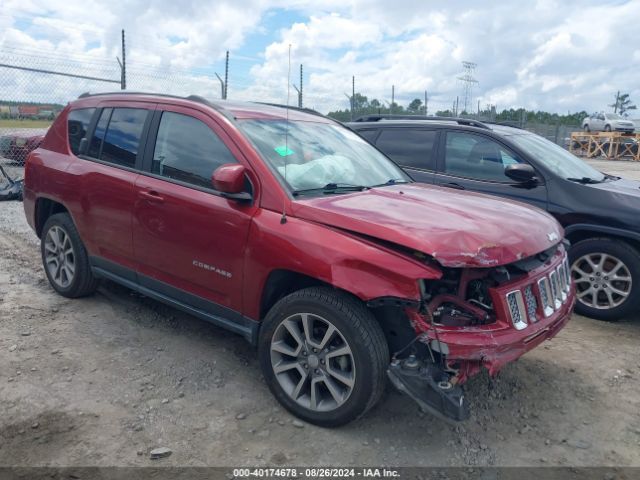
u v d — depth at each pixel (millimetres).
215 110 3934
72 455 2895
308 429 3227
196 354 4102
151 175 4109
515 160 5660
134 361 3951
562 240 3777
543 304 3264
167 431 3146
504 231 3160
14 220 8445
